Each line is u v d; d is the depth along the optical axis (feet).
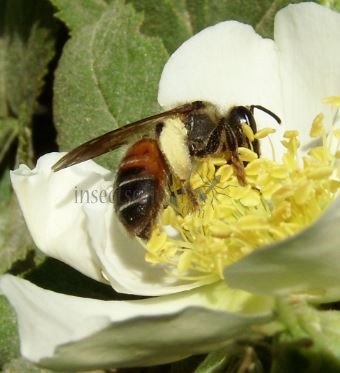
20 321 0.22
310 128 0.27
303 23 0.27
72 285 0.30
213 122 0.27
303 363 0.22
